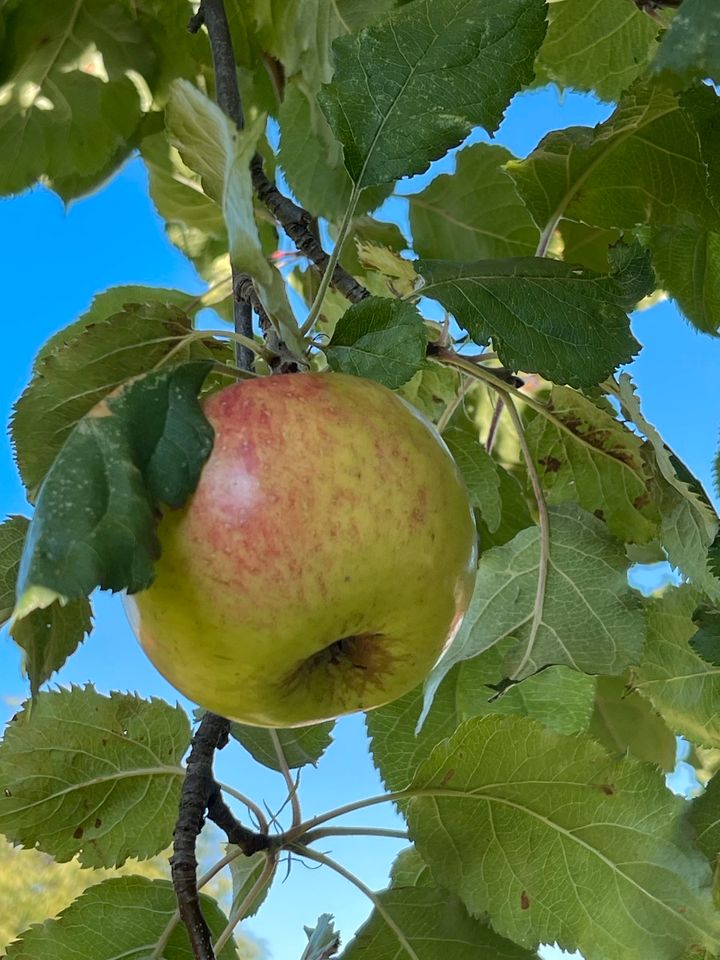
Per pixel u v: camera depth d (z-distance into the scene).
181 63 1.82
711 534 1.13
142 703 1.30
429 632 0.89
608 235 1.52
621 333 1.02
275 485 0.78
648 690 1.50
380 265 1.51
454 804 1.20
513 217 1.72
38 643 0.89
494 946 1.17
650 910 1.11
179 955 1.19
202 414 0.78
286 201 1.46
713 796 1.16
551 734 1.16
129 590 0.66
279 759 1.35
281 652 0.82
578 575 1.29
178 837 1.04
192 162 0.99
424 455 0.85
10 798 1.25
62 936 1.20
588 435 1.33
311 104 1.60
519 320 1.01
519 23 0.98
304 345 0.98
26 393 1.00
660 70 0.69
